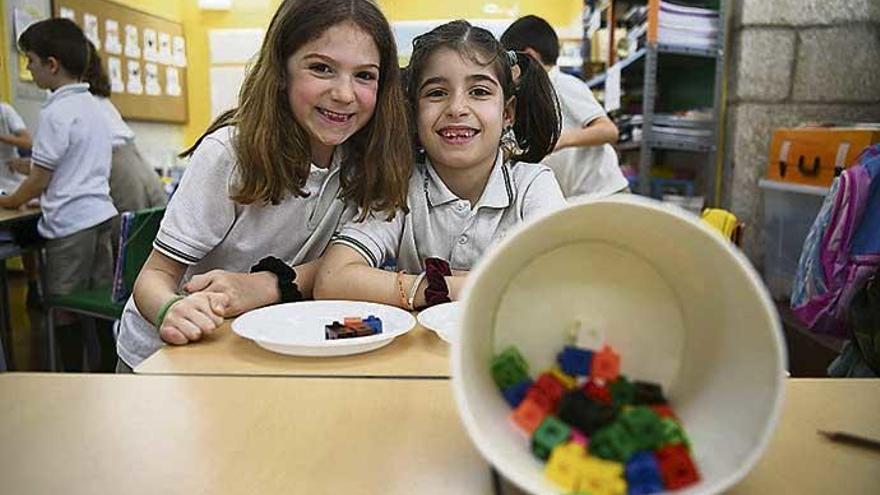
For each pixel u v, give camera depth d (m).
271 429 0.55
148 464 0.49
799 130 2.10
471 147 1.15
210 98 5.55
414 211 1.20
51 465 0.48
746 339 0.44
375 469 0.48
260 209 1.15
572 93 2.34
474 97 1.15
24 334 3.08
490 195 1.19
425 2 5.21
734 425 0.43
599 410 0.42
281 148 1.10
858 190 1.16
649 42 2.52
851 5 2.38
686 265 0.45
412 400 0.61
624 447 0.40
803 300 1.28
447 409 0.59
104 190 2.67
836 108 2.43
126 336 1.19
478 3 5.23
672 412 0.45
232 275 1.01
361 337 0.79
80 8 4.38
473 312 0.43
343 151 1.19
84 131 2.56
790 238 2.21
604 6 3.81
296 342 0.76
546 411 0.43
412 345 0.82
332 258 1.10
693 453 0.43
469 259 1.20
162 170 4.78
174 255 1.09
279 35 1.09
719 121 2.57
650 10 2.51
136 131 5.03
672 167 3.14
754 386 0.43
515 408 0.44
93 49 2.77
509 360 0.46
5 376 0.66
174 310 0.86
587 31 4.41
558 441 0.41
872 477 0.47
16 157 3.52
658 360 0.47
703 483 0.40
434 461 0.49
